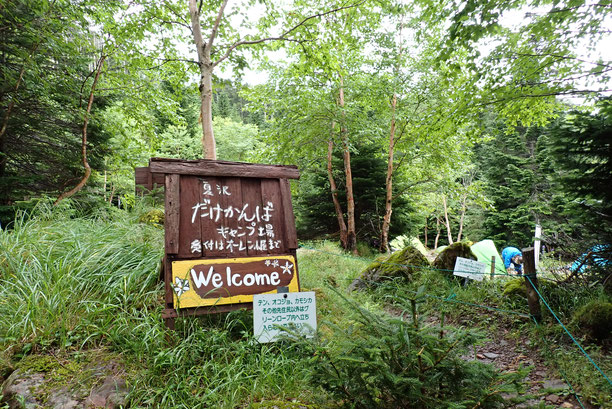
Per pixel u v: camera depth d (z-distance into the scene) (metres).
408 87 13.97
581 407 2.96
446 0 5.16
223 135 30.66
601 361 3.49
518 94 5.62
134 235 5.05
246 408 2.63
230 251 3.92
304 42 7.96
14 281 3.66
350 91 14.62
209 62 6.92
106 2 7.77
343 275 7.64
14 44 7.68
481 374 1.97
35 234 4.51
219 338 3.28
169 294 3.51
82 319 3.25
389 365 2.04
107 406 2.54
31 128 9.09
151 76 9.90
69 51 8.12
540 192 18.83
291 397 2.79
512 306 5.02
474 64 5.52
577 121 4.61
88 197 9.83
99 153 10.34
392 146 14.95
